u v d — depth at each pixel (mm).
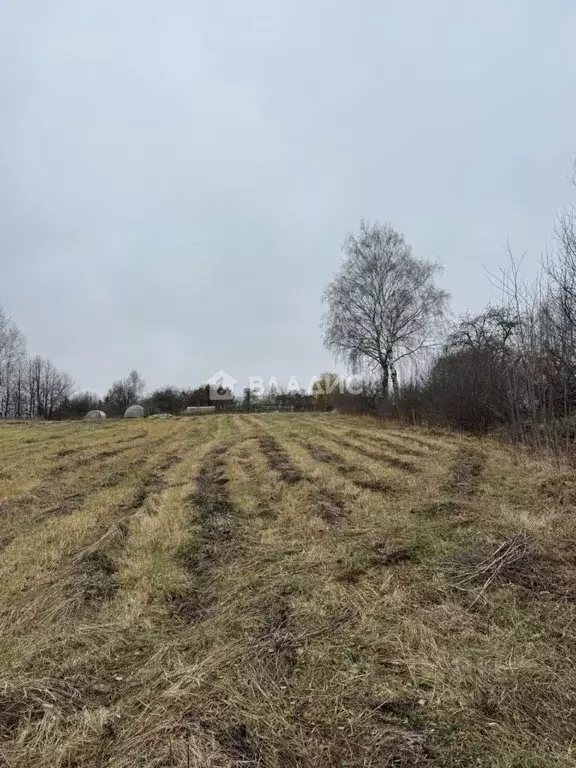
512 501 5453
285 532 4879
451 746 1988
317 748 2006
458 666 2510
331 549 4293
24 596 3713
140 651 2836
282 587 3561
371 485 6824
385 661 2590
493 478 6754
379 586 3482
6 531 5520
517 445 9461
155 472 9203
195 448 12961
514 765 1883
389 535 4527
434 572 3662
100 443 14227
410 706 2240
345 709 2236
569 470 6535
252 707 2266
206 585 3727
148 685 2488
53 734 2148
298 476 7719
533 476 6574
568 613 2973
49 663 2732
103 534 5148
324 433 15125
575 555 3775
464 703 2240
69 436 16484
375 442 12109
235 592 3545
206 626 3064
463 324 21312
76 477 8758
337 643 2783
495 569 3580
